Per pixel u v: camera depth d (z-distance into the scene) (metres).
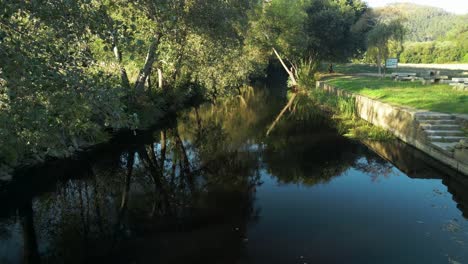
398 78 25.73
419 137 12.34
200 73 21.80
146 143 16.09
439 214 7.96
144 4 11.42
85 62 5.53
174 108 23.03
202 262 6.30
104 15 5.43
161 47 17.00
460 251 6.40
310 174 11.19
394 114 14.60
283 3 32.44
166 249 6.84
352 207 8.52
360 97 19.50
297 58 39.91
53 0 5.02
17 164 10.77
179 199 9.55
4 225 8.38
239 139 16.73
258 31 32.59
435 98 15.74
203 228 7.69
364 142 14.60
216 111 25.81
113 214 8.74
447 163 10.46
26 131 9.18
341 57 41.31
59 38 5.24
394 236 7.04
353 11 43.03
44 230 8.06
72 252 6.95
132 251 6.82
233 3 18.41
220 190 10.14
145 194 10.08
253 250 6.64
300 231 7.38
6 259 6.80
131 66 20.55
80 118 11.52
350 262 6.16
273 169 11.88
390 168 11.39
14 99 4.97
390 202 8.71
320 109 23.73
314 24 38.28
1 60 4.37
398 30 27.16
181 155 14.30
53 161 11.78
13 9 4.64
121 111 5.14
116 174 11.88
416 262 6.08
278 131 17.88
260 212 8.41
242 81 35.12
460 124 11.89
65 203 9.55
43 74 4.64
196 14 15.77
